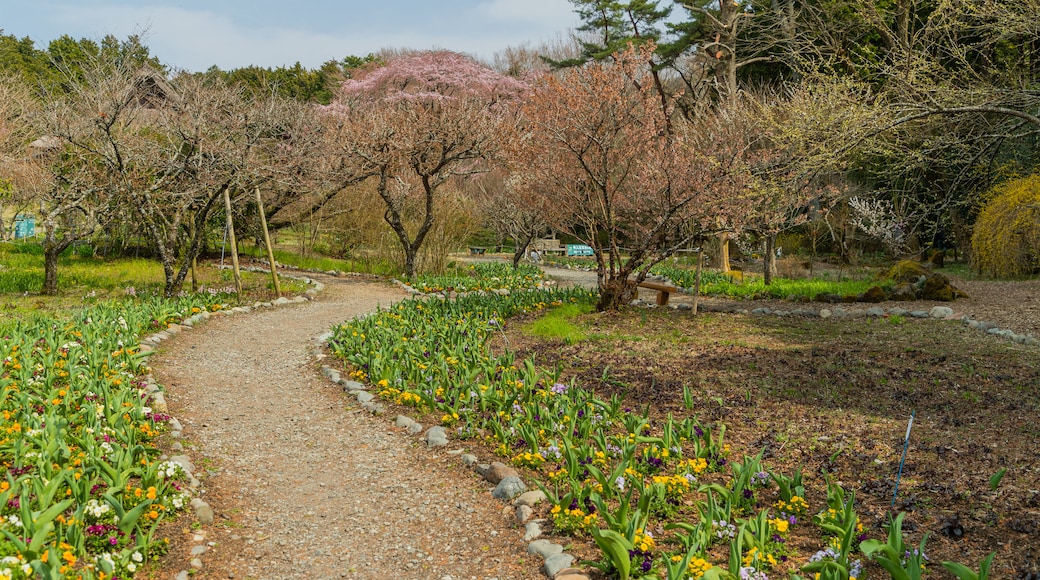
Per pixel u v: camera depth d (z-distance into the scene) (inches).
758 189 436.1
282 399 319.3
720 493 182.1
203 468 231.3
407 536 191.3
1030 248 680.4
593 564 159.6
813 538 174.6
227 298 582.6
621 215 600.4
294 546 185.2
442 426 271.1
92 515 172.6
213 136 624.7
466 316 473.7
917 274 621.0
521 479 218.7
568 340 420.2
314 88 1646.2
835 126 397.1
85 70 567.5
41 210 574.2
